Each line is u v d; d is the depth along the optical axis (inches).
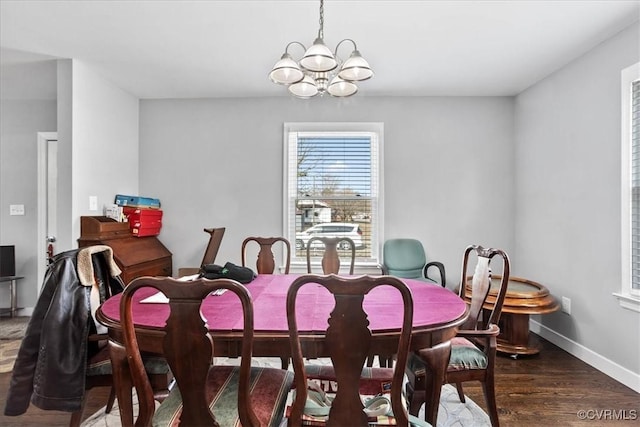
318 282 39.5
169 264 140.0
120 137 131.3
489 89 131.3
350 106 140.7
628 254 87.2
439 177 139.6
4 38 93.8
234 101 142.3
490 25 86.7
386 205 140.2
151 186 143.7
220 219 143.3
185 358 40.2
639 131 85.6
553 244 114.7
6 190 143.1
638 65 84.5
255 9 80.5
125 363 52.7
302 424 45.0
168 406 49.1
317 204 143.2
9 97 139.2
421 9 80.0
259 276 88.5
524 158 131.3
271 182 142.2
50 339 55.4
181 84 127.5
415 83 125.6
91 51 101.5
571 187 106.5
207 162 143.1
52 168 144.0
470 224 139.3
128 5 78.9
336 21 85.3
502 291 63.7
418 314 55.9
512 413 75.5
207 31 90.5
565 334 109.2
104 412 76.1
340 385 41.3
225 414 46.9
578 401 80.0
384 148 139.9
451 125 139.3
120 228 118.3
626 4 77.7
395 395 41.6
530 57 104.1
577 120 104.0
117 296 65.9
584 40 93.8
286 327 49.8
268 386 53.8
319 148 142.9
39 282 143.3
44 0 76.7
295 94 84.6
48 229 144.0
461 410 76.6
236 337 48.3
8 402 57.4
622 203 88.3
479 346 71.1
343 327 40.1
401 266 131.4
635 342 84.5
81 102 110.2
